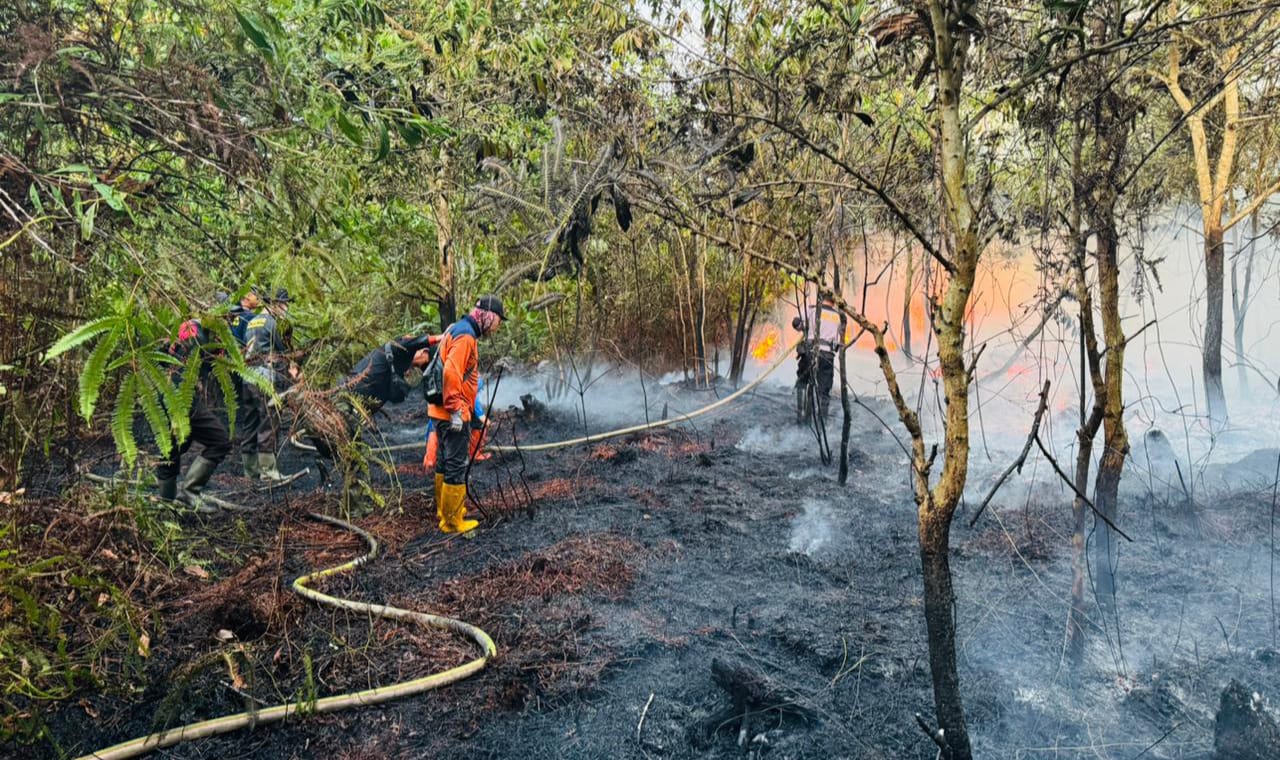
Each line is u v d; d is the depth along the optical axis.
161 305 2.35
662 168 3.98
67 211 2.69
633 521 5.36
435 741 3.06
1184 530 4.82
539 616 3.96
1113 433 3.65
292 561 4.73
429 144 5.66
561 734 3.08
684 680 3.40
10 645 2.94
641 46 5.37
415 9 5.60
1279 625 3.66
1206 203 7.20
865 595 4.15
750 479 6.33
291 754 2.99
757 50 4.75
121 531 4.06
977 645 3.59
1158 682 3.23
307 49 3.56
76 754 2.94
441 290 7.98
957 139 2.04
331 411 4.36
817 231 5.93
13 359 3.14
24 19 2.76
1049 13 2.96
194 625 3.79
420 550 4.93
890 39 2.25
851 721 3.05
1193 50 3.98
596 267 8.34
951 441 2.20
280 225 3.09
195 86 3.00
